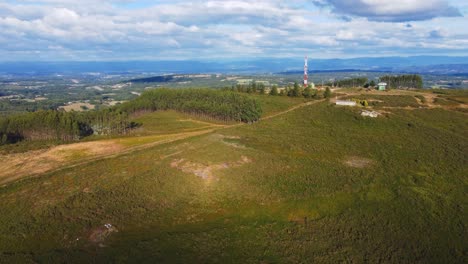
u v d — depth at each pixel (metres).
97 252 41.66
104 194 53.56
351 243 45.06
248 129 97.69
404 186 61.50
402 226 48.81
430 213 52.22
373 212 52.75
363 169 68.12
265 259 41.62
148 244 43.78
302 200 56.75
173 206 54.25
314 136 89.56
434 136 88.25
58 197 51.78
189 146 75.44
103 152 78.81
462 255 42.56
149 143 86.62
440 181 63.75
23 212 47.84
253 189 59.38
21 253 40.53
